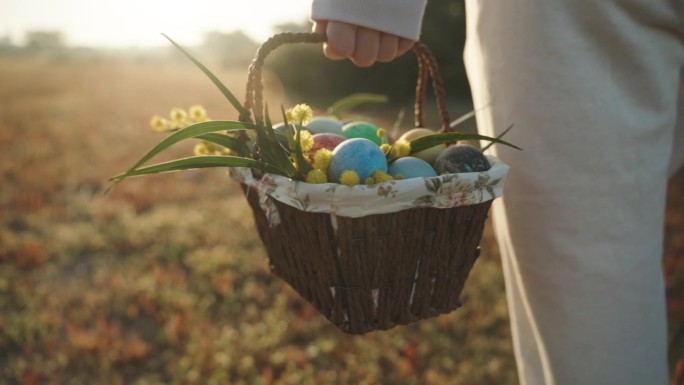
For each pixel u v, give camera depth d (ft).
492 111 2.59
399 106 21.83
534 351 2.79
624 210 2.43
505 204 2.62
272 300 6.07
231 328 5.51
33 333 5.51
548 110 2.41
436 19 21.71
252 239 7.47
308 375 4.77
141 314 5.91
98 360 5.07
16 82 31.12
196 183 10.00
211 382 4.68
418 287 2.35
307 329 5.43
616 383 2.50
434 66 2.77
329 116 3.21
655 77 2.38
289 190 2.21
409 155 2.51
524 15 2.41
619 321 2.48
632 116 2.40
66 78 34.22
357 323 2.35
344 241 2.21
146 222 8.11
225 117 18.86
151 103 21.65
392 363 4.97
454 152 2.41
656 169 2.46
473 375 4.67
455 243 2.33
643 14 2.31
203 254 7.00
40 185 10.02
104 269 6.82
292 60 24.93
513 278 2.80
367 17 2.47
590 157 2.40
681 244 6.16
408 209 2.19
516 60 2.46
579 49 2.36
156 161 11.72
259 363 5.03
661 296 2.56
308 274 2.42
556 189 2.45
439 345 5.12
